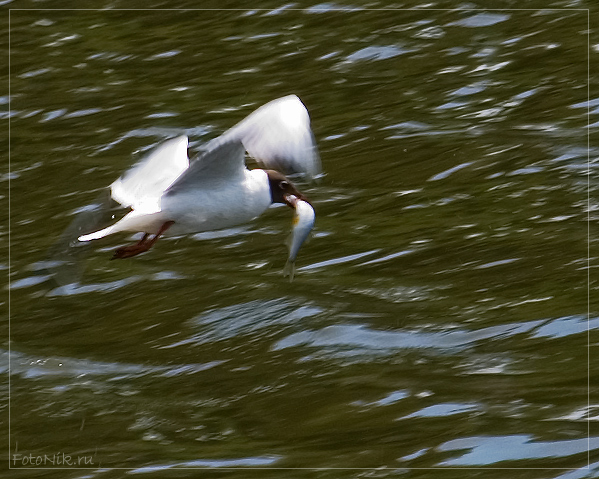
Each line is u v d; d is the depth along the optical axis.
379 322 13.84
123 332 14.33
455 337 13.41
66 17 23.47
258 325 14.07
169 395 12.91
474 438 11.26
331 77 20.44
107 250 16.11
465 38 21.30
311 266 15.36
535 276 14.52
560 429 11.28
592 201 16.12
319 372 12.98
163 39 22.33
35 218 17.09
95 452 11.95
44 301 15.13
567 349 12.86
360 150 18.14
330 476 10.90
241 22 22.72
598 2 22.02
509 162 17.31
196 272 15.47
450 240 15.61
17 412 12.88
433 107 19.20
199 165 9.84
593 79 19.39
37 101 20.55
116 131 19.30
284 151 9.01
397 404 12.11
